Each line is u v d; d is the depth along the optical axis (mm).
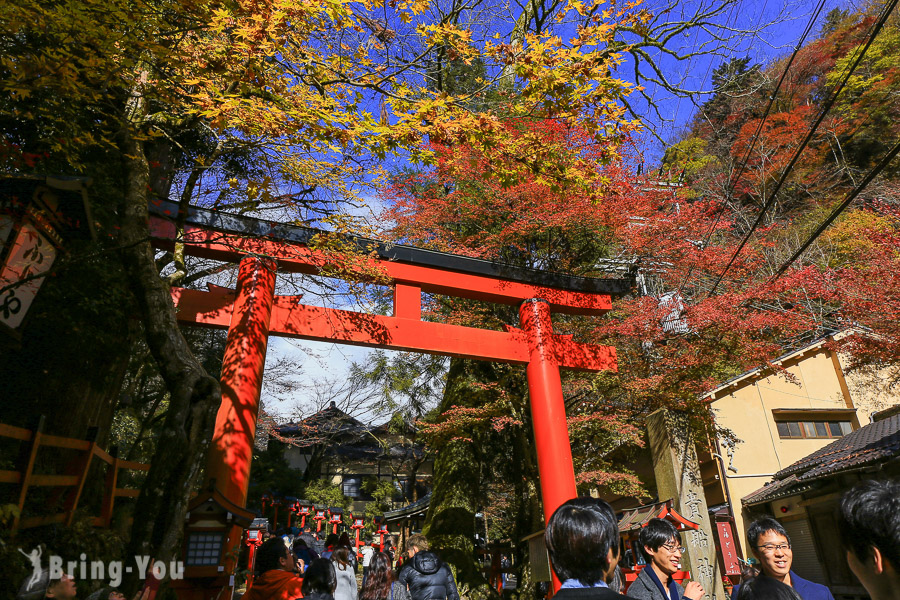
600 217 12938
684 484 12047
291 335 8602
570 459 9617
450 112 5680
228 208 8984
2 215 4883
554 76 5547
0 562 4363
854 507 1529
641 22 5742
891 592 1422
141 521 4297
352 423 31188
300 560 6469
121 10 4609
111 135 6312
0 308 4875
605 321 13953
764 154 26156
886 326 10688
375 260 9602
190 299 8188
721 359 12836
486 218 14141
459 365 16453
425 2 5449
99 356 7289
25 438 4883
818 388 16562
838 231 18906
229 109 5102
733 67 13711
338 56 5633
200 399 4980
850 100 26422
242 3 4789
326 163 6746
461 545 13930
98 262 7285
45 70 4816
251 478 24297
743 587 2264
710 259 13641
